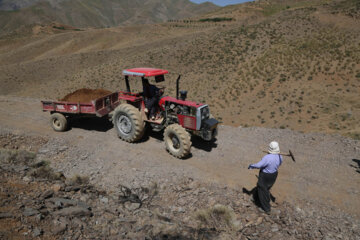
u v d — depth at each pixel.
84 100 9.52
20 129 9.02
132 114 7.51
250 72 30.89
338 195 5.16
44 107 9.02
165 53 47.34
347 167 6.22
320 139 7.99
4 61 98.81
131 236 3.38
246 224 4.15
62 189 4.63
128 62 47.22
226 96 27.14
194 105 6.93
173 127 6.84
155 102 7.71
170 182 5.79
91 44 111.69
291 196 5.19
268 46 37.72
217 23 113.75
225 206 4.54
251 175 6.14
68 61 70.56
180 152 6.80
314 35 36.81
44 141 8.02
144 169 6.42
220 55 39.62
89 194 4.75
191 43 48.66
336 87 22.83
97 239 3.18
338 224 4.22
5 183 4.14
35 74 62.72
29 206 3.52
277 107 22.11
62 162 6.69
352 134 9.34
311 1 102.56
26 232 2.91
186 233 3.68
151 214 4.31
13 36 166.62
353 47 29.34
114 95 9.37
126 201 4.77
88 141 8.12
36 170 5.29
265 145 7.86
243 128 9.48
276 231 3.95
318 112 19.33
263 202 4.53
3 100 13.70
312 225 4.17
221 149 7.64
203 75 34.69
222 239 3.61
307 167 6.38
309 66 27.83
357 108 18.02
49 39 116.50
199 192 5.31
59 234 3.11
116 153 7.32
